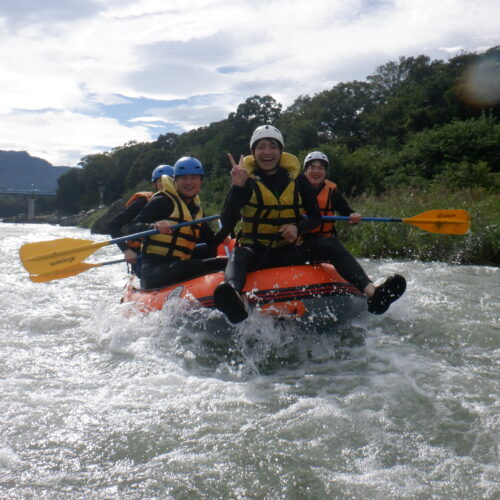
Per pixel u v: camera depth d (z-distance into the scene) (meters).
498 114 37.00
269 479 2.02
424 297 5.06
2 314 4.71
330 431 2.39
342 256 3.74
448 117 38.16
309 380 3.02
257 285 3.64
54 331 4.13
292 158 4.05
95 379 3.07
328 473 2.05
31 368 3.25
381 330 3.93
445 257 8.68
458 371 3.07
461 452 2.18
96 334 4.02
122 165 86.00
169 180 4.58
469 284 5.83
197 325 3.75
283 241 3.98
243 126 55.88
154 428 2.43
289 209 3.90
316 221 3.99
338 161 19.25
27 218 84.94
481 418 2.46
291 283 3.62
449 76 41.78
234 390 2.89
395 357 3.33
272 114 56.69
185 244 4.48
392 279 3.37
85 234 22.12
